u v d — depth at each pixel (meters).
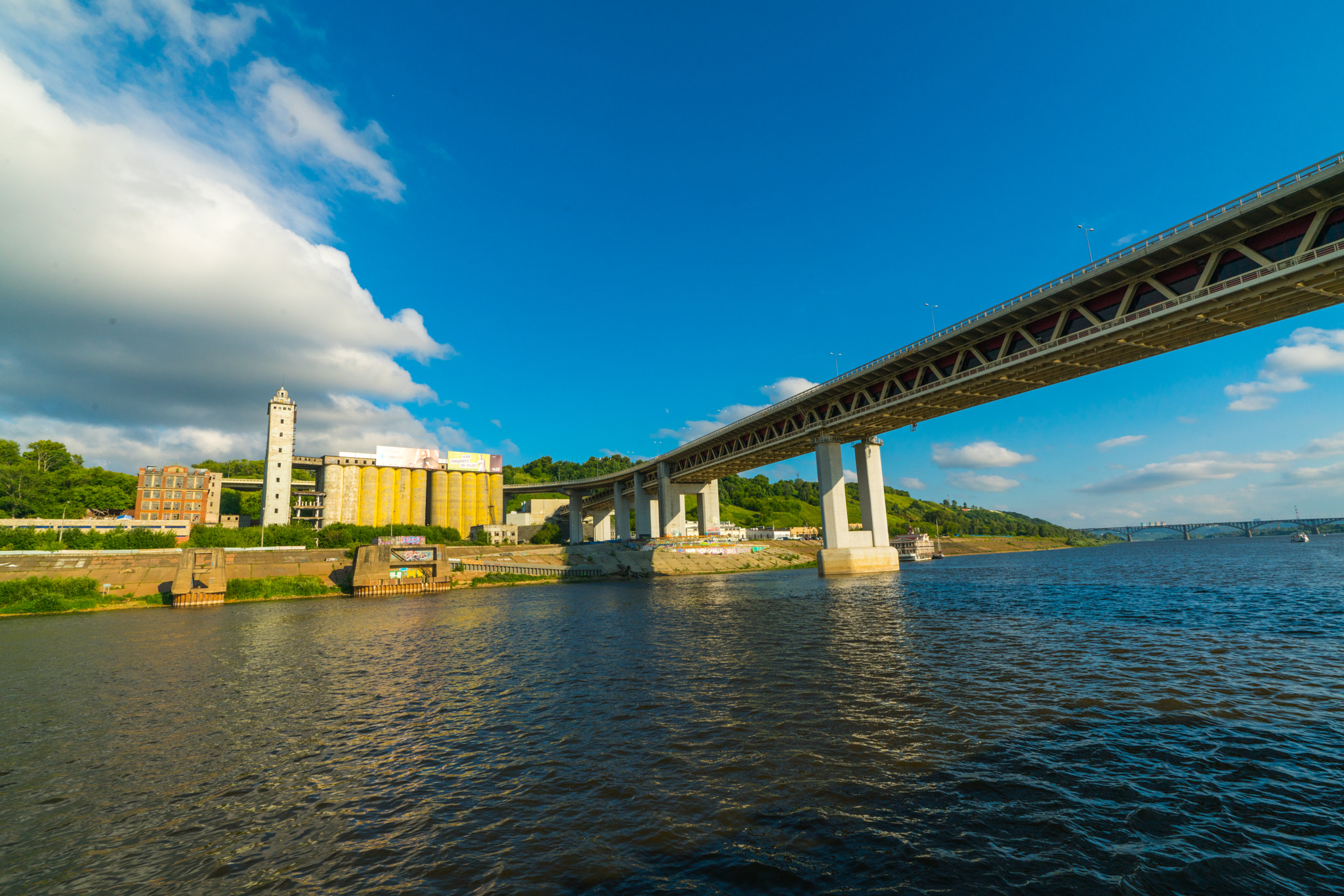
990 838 11.47
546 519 195.12
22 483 122.31
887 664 27.52
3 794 15.80
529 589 101.25
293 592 94.44
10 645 47.00
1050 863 10.48
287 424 143.38
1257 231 45.03
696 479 146.12
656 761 16.11
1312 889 9.50
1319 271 42.28
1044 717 18.70
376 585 97.31
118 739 20.58
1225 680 22.52
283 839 12.72
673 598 70.75
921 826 11.98
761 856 11.06
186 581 83.50
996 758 15.51
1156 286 51.41
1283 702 19.52
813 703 21.19
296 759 17.75
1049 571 98.19
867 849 11.19
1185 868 10.22
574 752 17.16
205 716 23.23
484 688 26.03
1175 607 44.81
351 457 161.12
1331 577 65.69
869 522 101.75
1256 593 52.22
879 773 14.70
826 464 98.62
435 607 71.38
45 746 19.98
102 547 99.19
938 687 22.80
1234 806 12.45
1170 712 18.88
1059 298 58.41
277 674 31.30
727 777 14.83
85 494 131.25
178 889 10.95
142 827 13.61
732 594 73.56
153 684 29.81
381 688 26.88
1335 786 13.23
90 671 34.12
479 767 16.33
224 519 152.50
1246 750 15.46
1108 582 69.69
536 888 10.26
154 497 142.38
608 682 25.98
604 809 13.31
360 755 17.81
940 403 79.00
